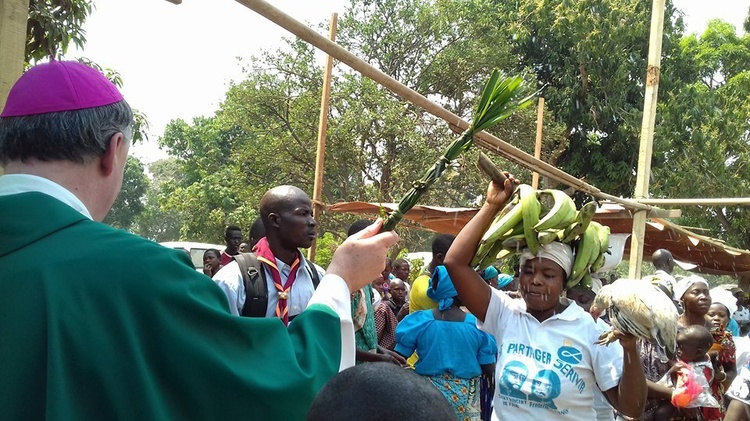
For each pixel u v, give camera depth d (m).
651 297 2.79
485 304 3.37
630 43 23.48
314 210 8.05
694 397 4.20
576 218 3.10
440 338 4.83
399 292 8.00
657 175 22.52
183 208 29.31
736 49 28.50
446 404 1.25
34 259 1.46
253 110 20.75
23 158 1.65
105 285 1.46
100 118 1.68
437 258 5.43
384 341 5.82
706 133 22.62
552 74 23.70
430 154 18.50
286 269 3.88
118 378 1.41
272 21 2.53
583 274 3.24
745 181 23.62
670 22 24.05
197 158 36.44
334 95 19.45
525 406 3.14
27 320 1.40
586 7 22.11
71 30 6.75
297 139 20.05
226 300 1.67
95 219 1.72
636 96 23.70
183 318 1.52
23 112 1.64
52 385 1.35
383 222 2.29
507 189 3.23
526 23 23.95
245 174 21.55
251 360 1.59
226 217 25.55
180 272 1.56
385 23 22.02
